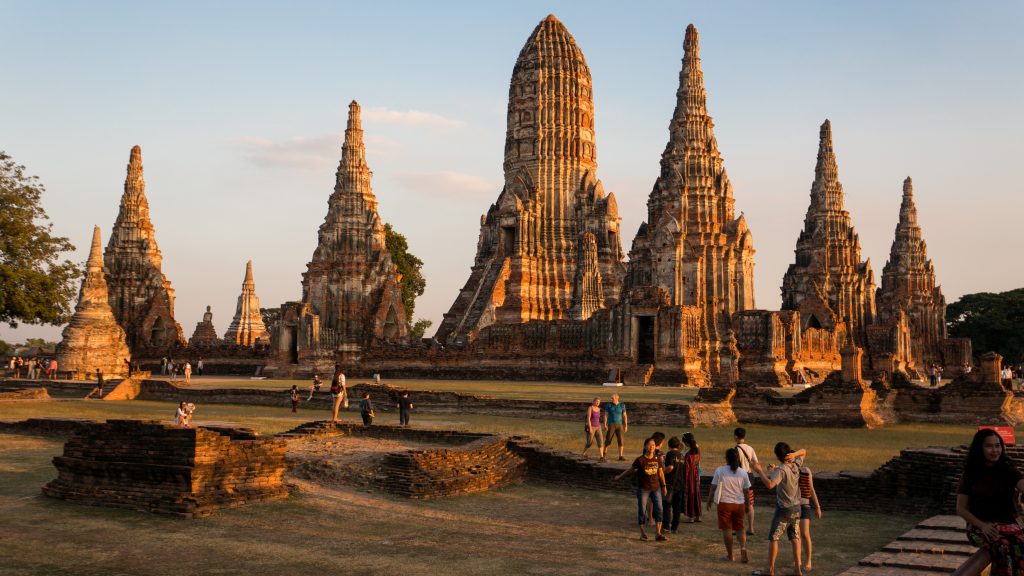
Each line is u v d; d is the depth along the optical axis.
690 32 83.75
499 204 116.31
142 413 49.66
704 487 27.05
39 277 67.31
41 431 37.91
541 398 53.12
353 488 27.84
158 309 109.44
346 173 99.12
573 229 110.81
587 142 114.06
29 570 17.12
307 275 97.94
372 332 95.69
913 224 136.38
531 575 17.80
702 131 82.06
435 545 20.39
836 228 118.69
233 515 22.59
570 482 30.31
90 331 80.88
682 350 72.69
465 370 89.25
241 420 45.88
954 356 120.00
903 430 43.44
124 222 110.88
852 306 116.25
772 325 80.00
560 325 85.00
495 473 29.86
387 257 99.50
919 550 18.55
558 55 113.81
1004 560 12.23
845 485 25.78
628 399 52.12
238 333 126.56
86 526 20.92
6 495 24.41
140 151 113.50
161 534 20.38
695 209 80.00
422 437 37.06
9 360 100.25
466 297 115.31
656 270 78.44
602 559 19.45
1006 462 12.62
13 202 67.62
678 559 19.64
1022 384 76.25
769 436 40.53
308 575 17.36
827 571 18.66
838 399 44.81
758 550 20.69
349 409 54.66
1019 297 141.25
